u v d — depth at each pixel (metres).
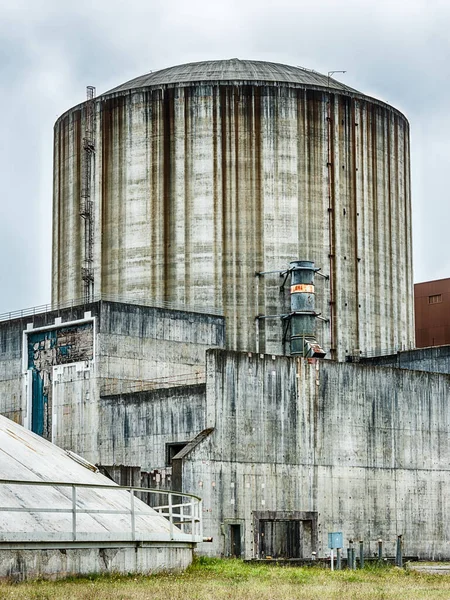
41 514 42.72
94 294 102.38
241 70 103.25
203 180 99.44
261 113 100.00
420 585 47.59
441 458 86.56
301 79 103.06
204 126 99.69
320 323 100.00
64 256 106.19
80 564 42.28
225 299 98.31
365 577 51.78
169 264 99.38
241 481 75.62
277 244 99.12
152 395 81.88
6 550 39.72
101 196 102.88
